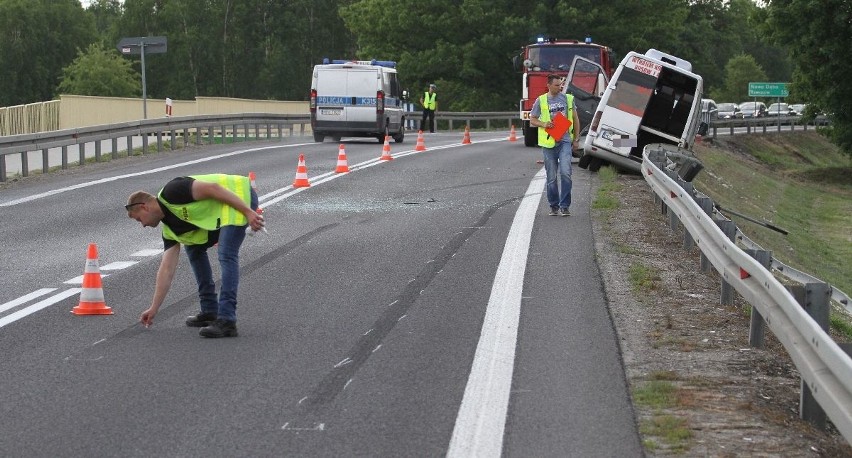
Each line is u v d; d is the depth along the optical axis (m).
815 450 6.16
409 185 20.75
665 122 24.77
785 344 6.91
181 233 8.82
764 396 7.27
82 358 8.03
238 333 8.85
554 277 11.20
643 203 18.28
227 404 6.86
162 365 7.82
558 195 16.08
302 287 10.80
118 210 17.12
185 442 6.11
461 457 5.84
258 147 31.84
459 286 10.76
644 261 12.40
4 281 11.20
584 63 31.92
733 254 9.13
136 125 28.25
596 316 9.42
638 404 6.88
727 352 8.37
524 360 7.94
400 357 8.05
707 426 6.46
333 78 34.34
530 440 6.14
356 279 11.20
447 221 15.54
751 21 53.16
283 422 6.48
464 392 7.11
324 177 22.25
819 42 49.91
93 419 6.54
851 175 55.34
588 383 7.33
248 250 13.07
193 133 39.75
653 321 9.32
